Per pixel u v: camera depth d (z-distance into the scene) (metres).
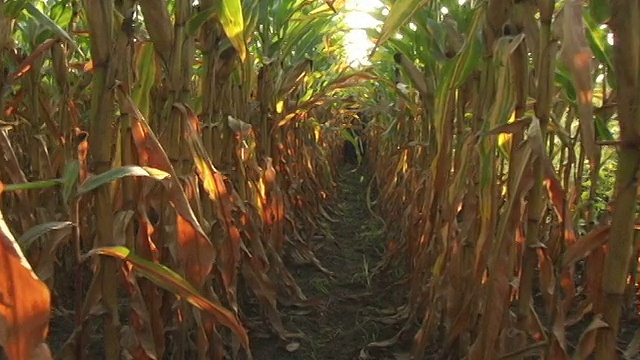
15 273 0.70
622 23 0.96
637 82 0.98
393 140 4.72
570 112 2.75
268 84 2.82
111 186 1.33
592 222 2.60
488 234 1.61
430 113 2.49
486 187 1.58
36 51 1.72
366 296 3.06
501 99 1.45
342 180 8.60
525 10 1.36
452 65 1.71
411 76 2.48
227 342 2.31
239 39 1.79
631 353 1.58
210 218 1.96
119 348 1.44
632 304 2.57
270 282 2.37
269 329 2.50
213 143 2.10
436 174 2.04
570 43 0.97
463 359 1.84
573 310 2.61
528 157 1.36
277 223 2.80
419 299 2.44
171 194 1.31
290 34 2.87
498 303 1.46
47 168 2.37
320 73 4.04
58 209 2.49
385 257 3.54
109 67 1.26
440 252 2.09
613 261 1.08
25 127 2.81
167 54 1.56
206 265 1.39
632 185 1.03
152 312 1.64
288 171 3.55
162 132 1.64
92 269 2.31
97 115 1.28
